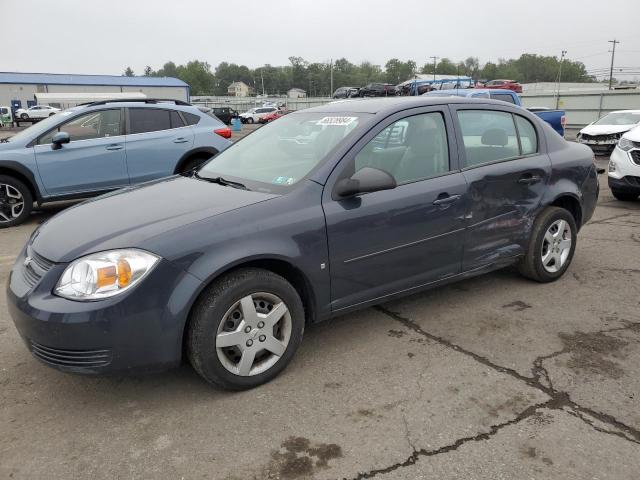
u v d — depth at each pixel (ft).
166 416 9.30
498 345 11.76
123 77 220.84
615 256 18.20
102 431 8.93
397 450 8.34
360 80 423.23
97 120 24.93
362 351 11.54
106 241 9.13
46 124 24.27
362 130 11.46
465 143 13.01
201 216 9.68
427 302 14.19
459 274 13.09
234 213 9.82
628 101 91.71
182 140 26.66
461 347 11.68
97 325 8.55
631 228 22.35
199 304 9.28
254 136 14.24
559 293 14.71
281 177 11.27
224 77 537.24
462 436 8.65
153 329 8.89
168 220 9.60
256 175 11.84
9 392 10.13
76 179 24.35
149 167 25.95
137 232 9.24
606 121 54.39
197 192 11.23
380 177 10.37
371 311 13.66
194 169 13.87
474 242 13.11
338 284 10.94
